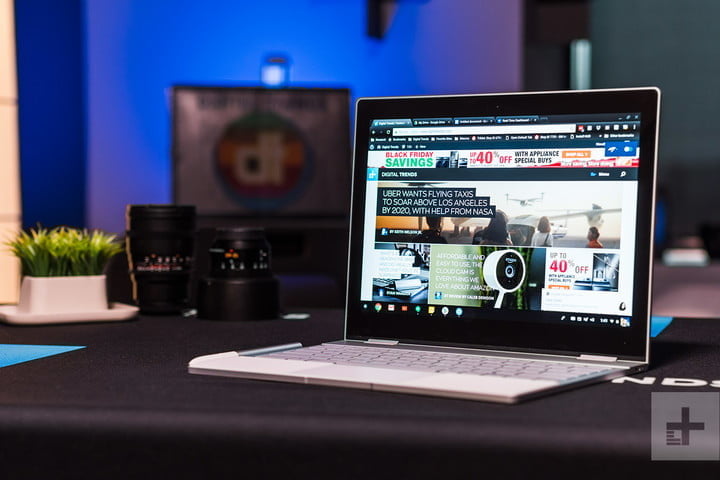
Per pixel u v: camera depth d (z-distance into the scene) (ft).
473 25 13.69
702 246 15.44
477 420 2.42
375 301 3.75
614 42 18.15
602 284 3.35
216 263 4.87
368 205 3.82
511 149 3.59
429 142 3.74
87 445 2.58
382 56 13.94
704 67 18.02
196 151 9.84
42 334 4.28
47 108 12.64
